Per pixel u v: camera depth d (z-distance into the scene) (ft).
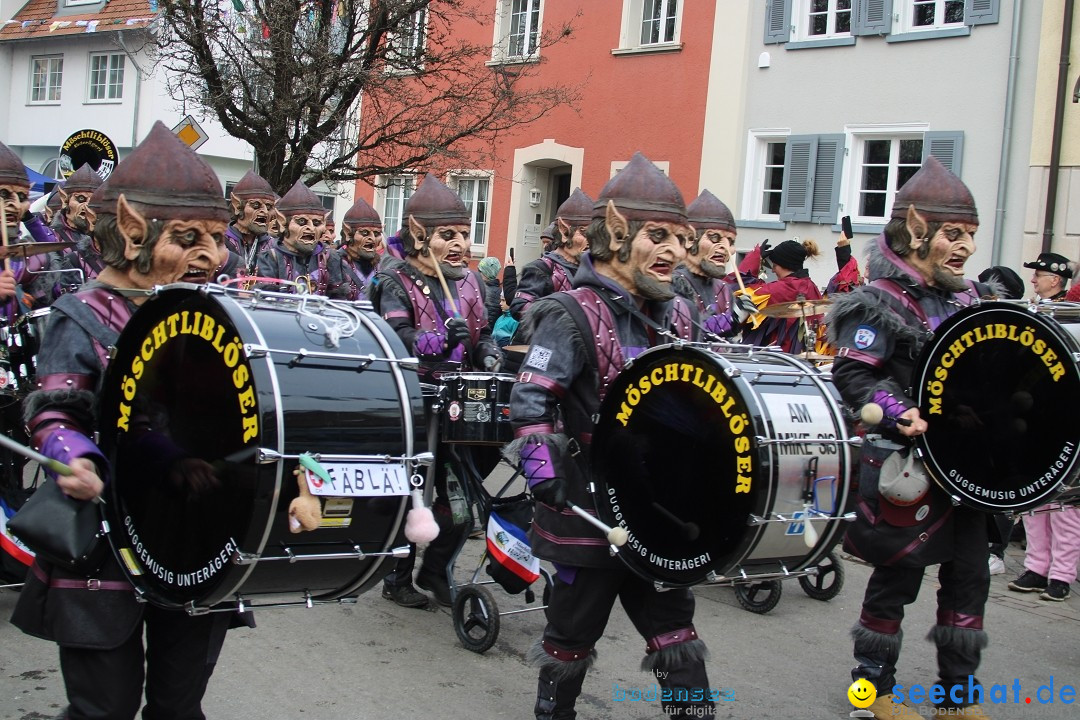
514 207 60.95
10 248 15.16
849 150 46.80
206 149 84.89
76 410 9.33
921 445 13.38
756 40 49.83
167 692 10.02
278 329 8.82
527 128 59.67
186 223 9.66
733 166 50.78
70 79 90.84
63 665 9.48
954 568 13.92
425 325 18.53
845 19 47.37
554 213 61.82
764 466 10.07
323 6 44.04
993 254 42.47
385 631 17.83
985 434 13.25
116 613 9.31
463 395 16.72
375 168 46.19
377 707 14.55
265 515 8.36
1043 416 12.71
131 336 9.38
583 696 15.34
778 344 24.25
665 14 53.98
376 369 9.23
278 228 29.99
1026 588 21.88
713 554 10.50
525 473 11.37
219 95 43.09
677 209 11.69
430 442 16.99
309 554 8.76
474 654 16.89
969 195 14.14
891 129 45.42
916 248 14.11
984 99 42.78
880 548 13.56
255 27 43.83
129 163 9.71
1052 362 12.55
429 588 18.25
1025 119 41.50
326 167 46.29
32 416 9.21
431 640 17.48
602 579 11.73
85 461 8.81
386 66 46.62
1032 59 41.27
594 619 11.87
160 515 9.16
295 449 8.47
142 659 9.70
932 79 44.24
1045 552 21.67
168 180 9.64
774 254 25.27
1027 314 12.73
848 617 19.90
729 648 17.78
